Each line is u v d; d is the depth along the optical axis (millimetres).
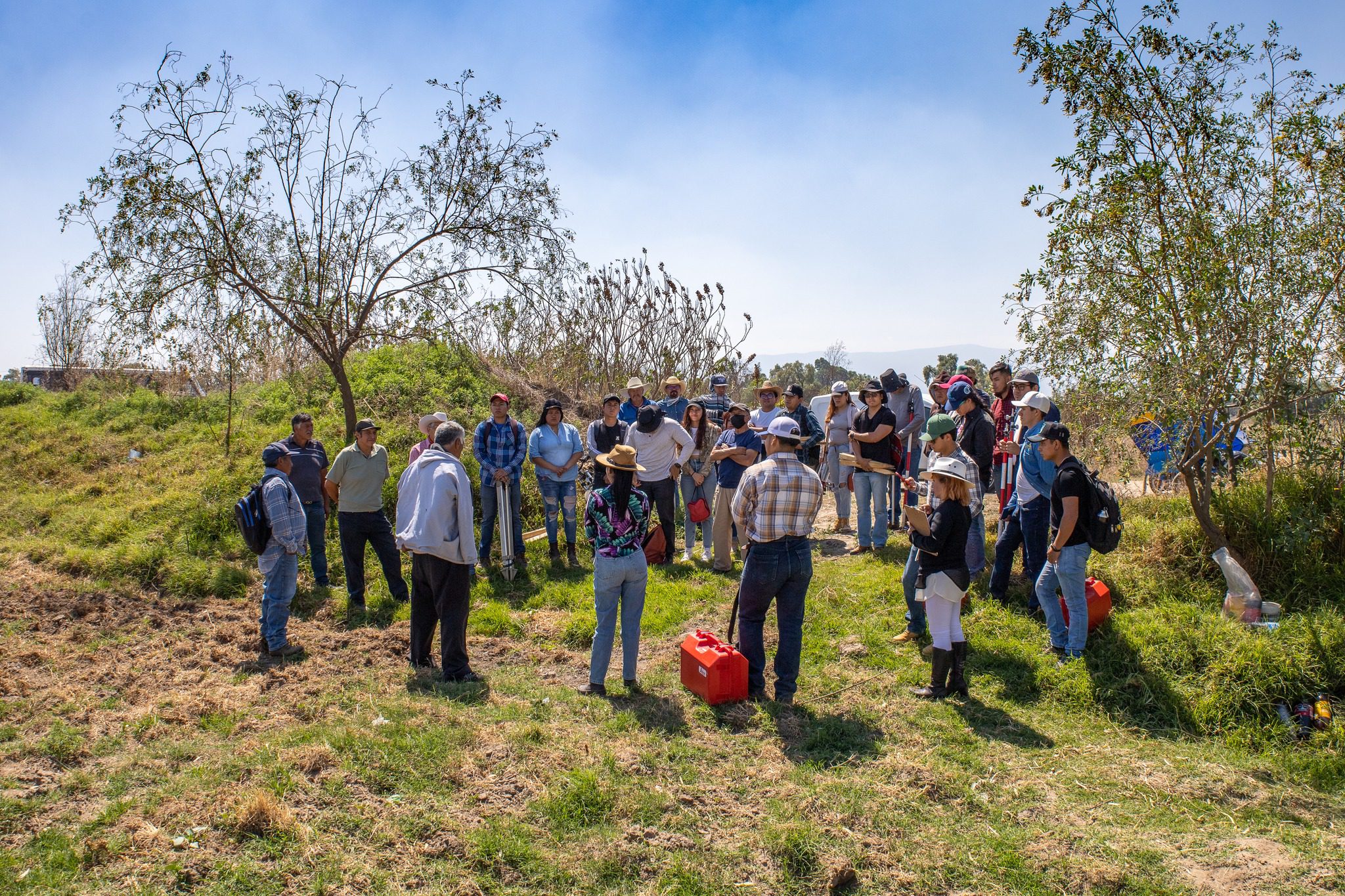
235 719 5363
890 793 4527
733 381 16109
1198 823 4270
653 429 8820
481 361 15297
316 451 8711
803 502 5664
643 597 6055
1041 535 6855
